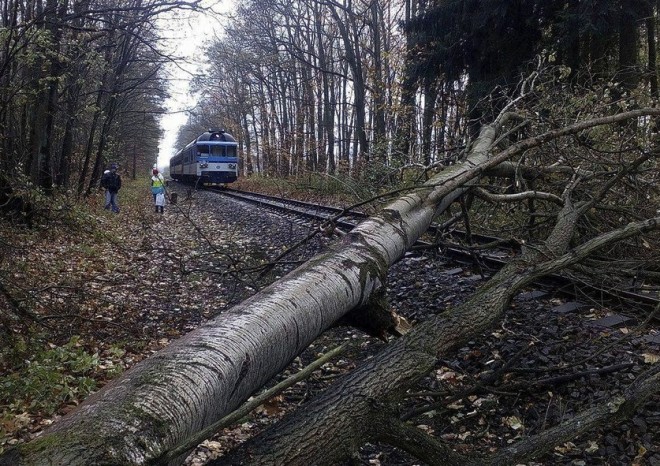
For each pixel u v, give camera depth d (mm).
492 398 3637
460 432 3389
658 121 6852
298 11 28094
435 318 3193
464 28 14688
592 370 3682
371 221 3730
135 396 1836
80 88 15805
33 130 11820
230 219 14453
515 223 7066
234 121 40562
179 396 1897
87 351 5094
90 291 6738
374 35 20719
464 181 4387
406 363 2773
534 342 4254
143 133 39688
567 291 5367
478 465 2445
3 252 7098
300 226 11219
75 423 1694
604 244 3779
